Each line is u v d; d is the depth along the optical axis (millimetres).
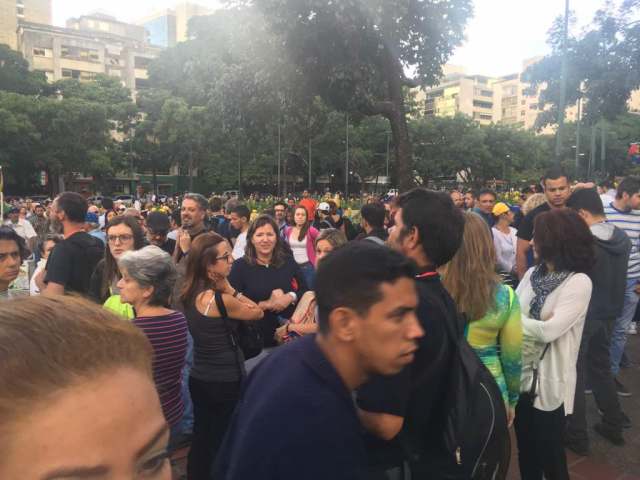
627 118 62438
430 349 1553
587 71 17203
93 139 43188
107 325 647
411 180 13086
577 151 24906
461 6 12352
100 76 49625
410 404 1577
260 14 11594
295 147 44531
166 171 59812
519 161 62281
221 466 1332
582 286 2711
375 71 13070
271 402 1200
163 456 655
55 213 3773
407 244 1774
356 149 48750
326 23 11375
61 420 549
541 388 2652
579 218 2850
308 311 3490
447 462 1616
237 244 6250
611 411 3729
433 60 13188
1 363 538
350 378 1311
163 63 51125
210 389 2943
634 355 5652
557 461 2670
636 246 4750
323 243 4379
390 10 11203
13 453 534
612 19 16438
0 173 7254
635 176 4961
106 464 572
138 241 3541
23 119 38156
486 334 2223
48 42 61719
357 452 1206
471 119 57500
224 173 50312
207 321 2939
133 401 613
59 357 562
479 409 1645
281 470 1146
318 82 12594
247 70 12867
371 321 1239
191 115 43031
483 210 6336
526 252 4551
